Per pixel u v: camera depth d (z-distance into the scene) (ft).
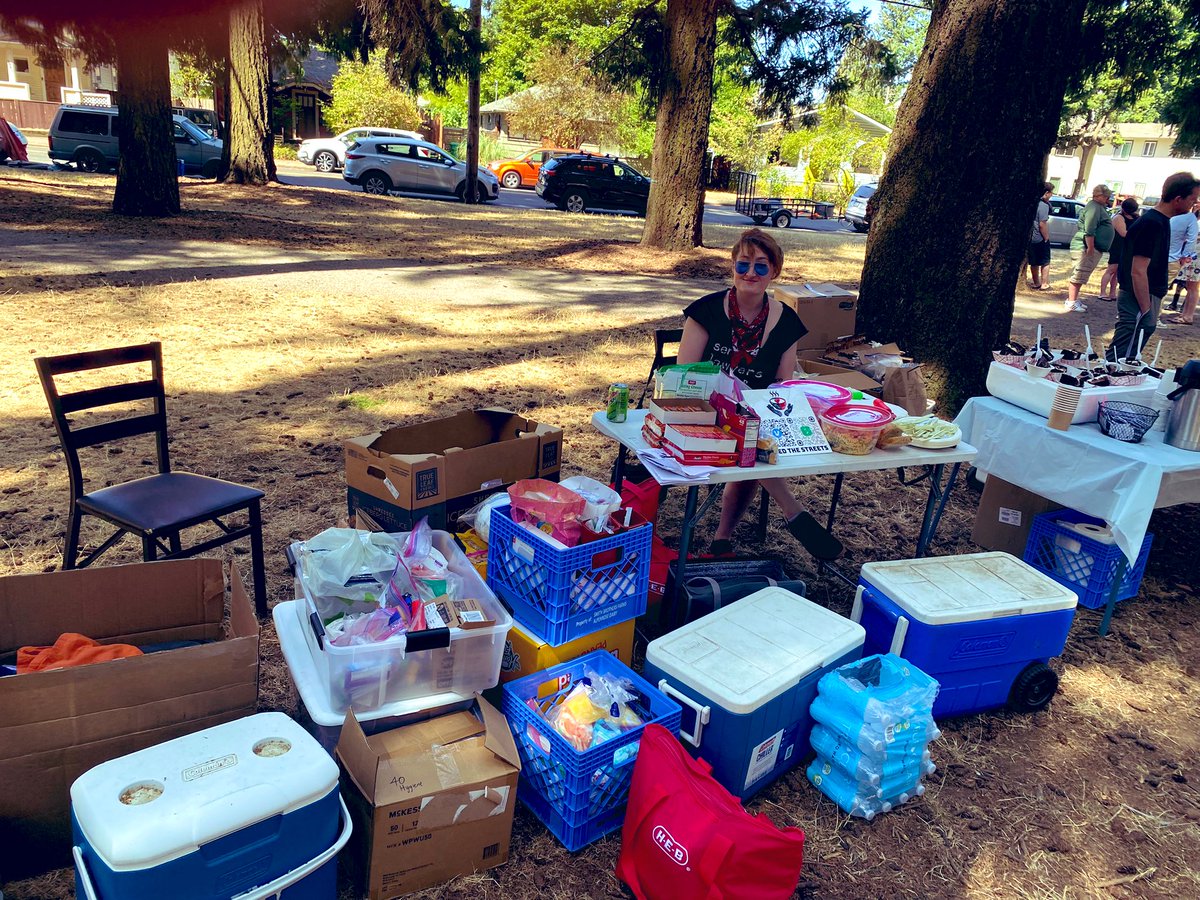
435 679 7.93
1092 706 11.30
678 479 10.00
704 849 6.96
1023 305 40.75
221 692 7.18
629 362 24.72
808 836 8.64
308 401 19.03
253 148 57.00
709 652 8.98
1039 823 9.16
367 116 103.50
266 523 13.37
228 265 32.09
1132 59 37.76
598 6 135.23
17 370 18.92
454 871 7.57
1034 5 16.87
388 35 44.93
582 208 70.08
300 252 36.52
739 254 11.79
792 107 49.03
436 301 30.14
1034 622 10.53
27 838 6.85
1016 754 10.24
